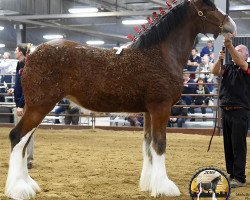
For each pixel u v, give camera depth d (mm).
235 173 5820
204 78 14414
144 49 5191
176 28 5355
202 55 15344
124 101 5105
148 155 5469
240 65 5562
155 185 5082
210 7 5453
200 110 15977
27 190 4926
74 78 4988
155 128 5125
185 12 5402
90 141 11422
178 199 4992
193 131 13453
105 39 33531
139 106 5191
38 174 6605
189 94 13062
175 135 12867
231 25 5480
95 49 5129
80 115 14594
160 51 5211
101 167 7371
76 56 5000
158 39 5238
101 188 5680
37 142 11008
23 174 5008
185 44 5422
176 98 5250
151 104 5117
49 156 8562
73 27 27781
